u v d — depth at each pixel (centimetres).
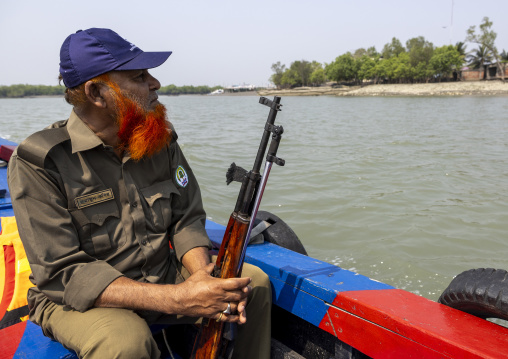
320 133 2089
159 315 190
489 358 132
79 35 175
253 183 168
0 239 238
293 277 195
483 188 916
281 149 1501
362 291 179
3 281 227
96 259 176
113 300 163
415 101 7488
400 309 164
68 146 177
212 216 679
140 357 159
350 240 609
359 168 1126
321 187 902
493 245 595
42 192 167
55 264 165
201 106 7319
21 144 169
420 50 12375
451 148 1536
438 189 902
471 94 10450
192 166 1110
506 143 1670
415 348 153
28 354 189
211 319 174
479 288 156
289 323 216
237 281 160
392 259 544
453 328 150
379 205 773
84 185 177
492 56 11456
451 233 636
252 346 199
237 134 2003
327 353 198
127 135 179
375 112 4247
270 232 248
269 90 18588
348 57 14188
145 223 187
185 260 196
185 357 229
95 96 174
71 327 168
